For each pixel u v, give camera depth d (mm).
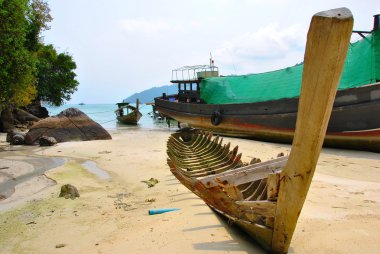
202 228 4980
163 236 4801
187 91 25438
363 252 4191
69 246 5066
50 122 19266
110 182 9258
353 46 14594
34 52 30109
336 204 6250
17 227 5988
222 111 19531
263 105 16859
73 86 40500
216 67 25562
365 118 12719
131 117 34844
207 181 5066
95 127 20141
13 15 16812
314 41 2895
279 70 17906
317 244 4461
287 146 15539
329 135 13898
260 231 4234
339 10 2775
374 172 9516
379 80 12953
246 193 5691
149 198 7410
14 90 18781
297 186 3598
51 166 11859
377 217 5453
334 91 3045
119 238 5055
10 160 13180
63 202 7363
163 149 15297
